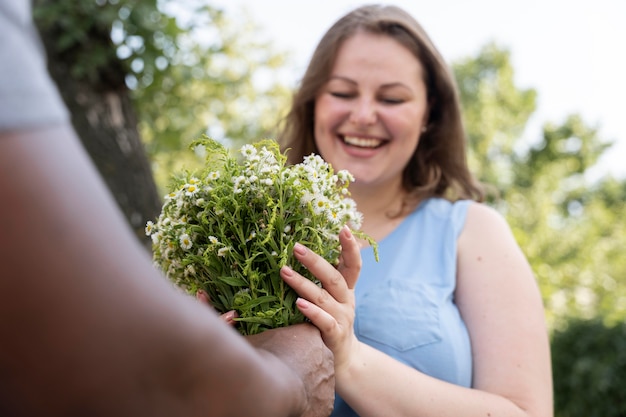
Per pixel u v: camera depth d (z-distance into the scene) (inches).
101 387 20.4
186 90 201.3
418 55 79.2
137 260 21.4
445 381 65.6
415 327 67.2
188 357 22.2
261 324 46.6
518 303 68.3
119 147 141.0
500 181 681.6
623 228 747.4
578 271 604.1
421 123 80.7
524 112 775.7
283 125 97.1
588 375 228.1
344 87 77.9
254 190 46.2
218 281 47.6
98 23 142.3
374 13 79.4
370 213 80.1
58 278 19.5
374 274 72.7
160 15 153.4
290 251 46.8
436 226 76.5
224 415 23.6
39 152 19.8
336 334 47.6
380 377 56.0
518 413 61.3
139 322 20.9
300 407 29.1
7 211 19.0
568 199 812.6
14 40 20.3
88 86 142.0
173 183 51.4
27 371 19.8
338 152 79.7
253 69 381.4
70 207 20.0
